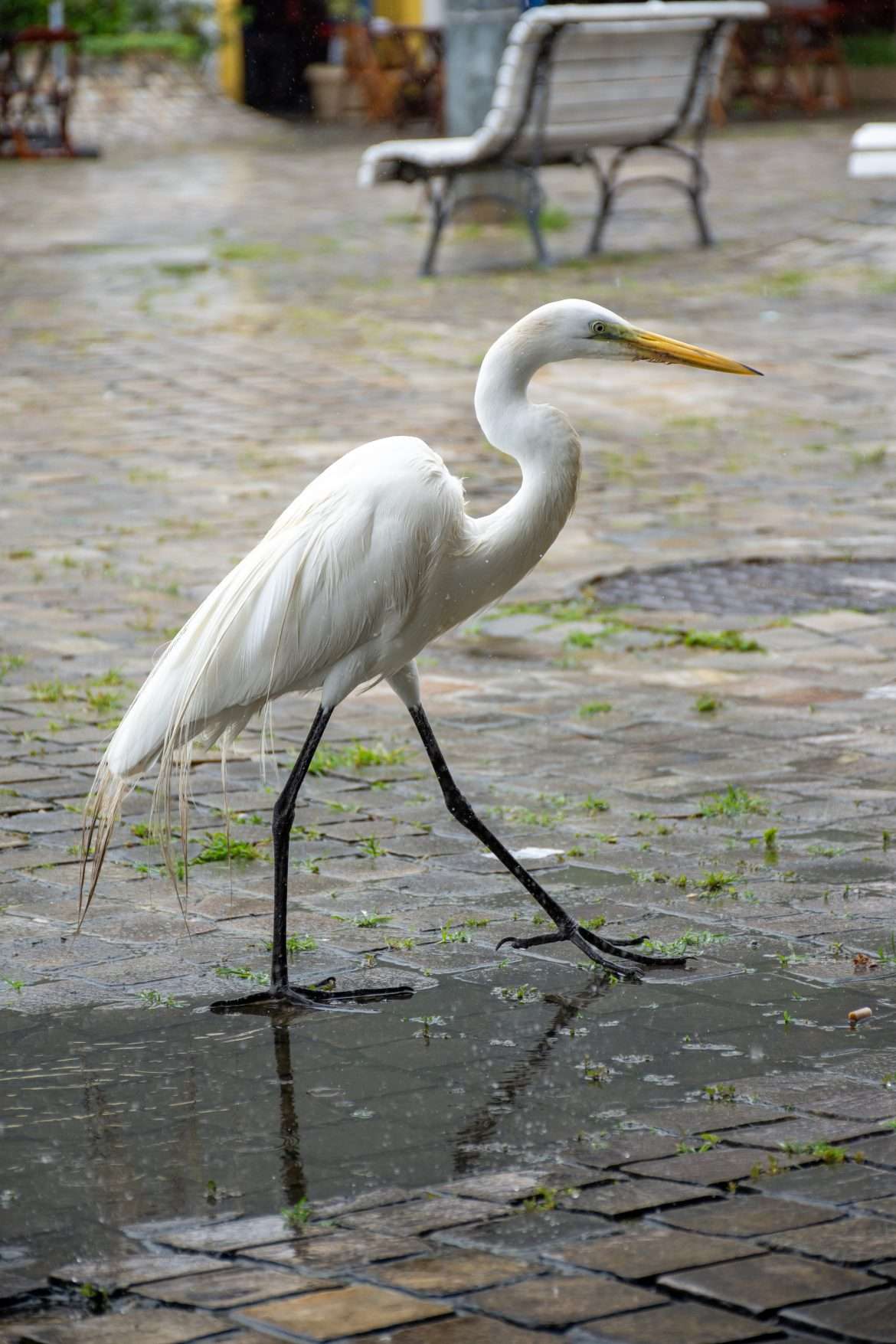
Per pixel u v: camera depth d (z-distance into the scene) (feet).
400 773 36.40
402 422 66.23
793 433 65.31
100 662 43.06
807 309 84.23
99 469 61.31
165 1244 18.98
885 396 69.97
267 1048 24.43
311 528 26.37
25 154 150.61
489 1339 16.83
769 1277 17.72
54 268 99.40
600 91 93.86
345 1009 25.73
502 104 90.12
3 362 77.51
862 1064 23.30
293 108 187.21
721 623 45.85
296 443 63.98
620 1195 19.65
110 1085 23.26
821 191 115.85
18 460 62.64
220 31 186.19
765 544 52.85
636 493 58.39
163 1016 25.55
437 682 42.19
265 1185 20.33
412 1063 23.81
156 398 71.00
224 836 33.01
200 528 54.39
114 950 28.07
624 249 100.42
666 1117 21.81
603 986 26.43
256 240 107.45
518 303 86.33
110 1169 20.85
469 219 109.19
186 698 25.93
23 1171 20.81
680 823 33.40
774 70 176.55
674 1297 17.49
